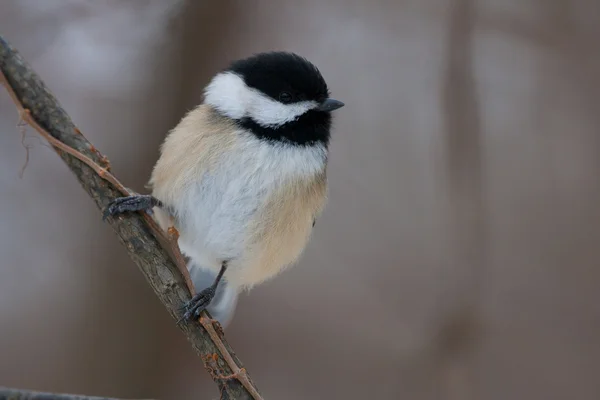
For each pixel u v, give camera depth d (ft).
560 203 36.47
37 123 17.46
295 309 37.32
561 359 33.73
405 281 37.14
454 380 32.27
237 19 36.73
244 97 20.79
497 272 35.63
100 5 35.94
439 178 35.96
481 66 35.63
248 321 37.06
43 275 35.24
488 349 32.89
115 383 33.42
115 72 36.11
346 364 35.55
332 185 38.96
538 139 36.99
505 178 36.99
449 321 32.76
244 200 20.49
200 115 21.17
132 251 17.49
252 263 21.54
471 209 33.09
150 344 34.14
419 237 37.58
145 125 35.65
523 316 34.78
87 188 17.78
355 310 37.09
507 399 32.58
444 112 33.99
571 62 36.19
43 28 35.06
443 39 35.14
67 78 35.78
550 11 35.78
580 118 36.60
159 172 21.11
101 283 34.88
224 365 16.78
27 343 33.81
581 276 35.42
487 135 36.37
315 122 21.27
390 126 38.50
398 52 38.11
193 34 36.06
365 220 38.27
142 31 36.35
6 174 35.35
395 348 35.32
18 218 35.45
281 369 35.55
